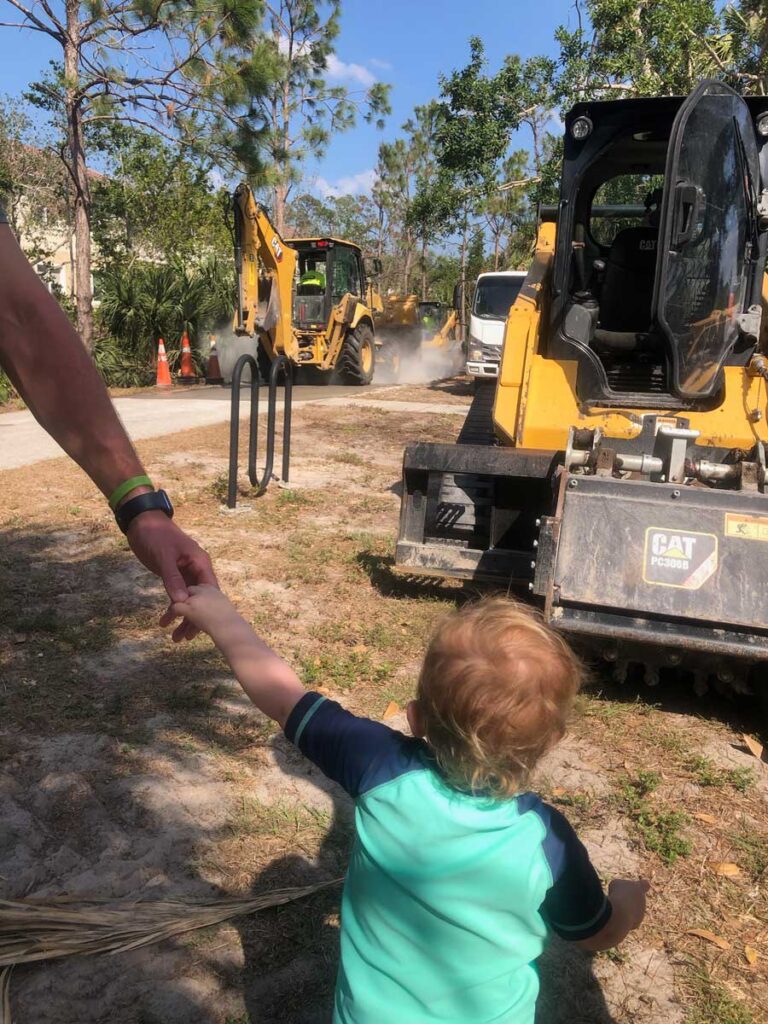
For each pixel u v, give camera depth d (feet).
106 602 16.98
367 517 23.67
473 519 16.21
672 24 57.52
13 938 8.09
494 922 5.05
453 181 75.05
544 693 4.80
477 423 25.29
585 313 17.17
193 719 12.66
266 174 55.47
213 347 63.98
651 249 19.53
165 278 63.67
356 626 16.31
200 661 14.56
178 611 5.25
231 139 54.85
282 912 8.83
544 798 10.98
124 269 66.95
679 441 13.71
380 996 5.24
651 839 10.14
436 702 4.88
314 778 11.28
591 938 5.45
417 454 16.14
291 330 53.36
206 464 29.37
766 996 8.11
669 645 12.08
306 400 49.55
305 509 24.25
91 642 15.06
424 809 5.06
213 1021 7.59
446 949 5.09
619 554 12.52
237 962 8.21
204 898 8.96
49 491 25.12
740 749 12.42
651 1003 7.97
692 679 14.52
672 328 15.58
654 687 14.24
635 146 17.85
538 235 21.76
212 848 9.80
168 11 50.62
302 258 62.49
